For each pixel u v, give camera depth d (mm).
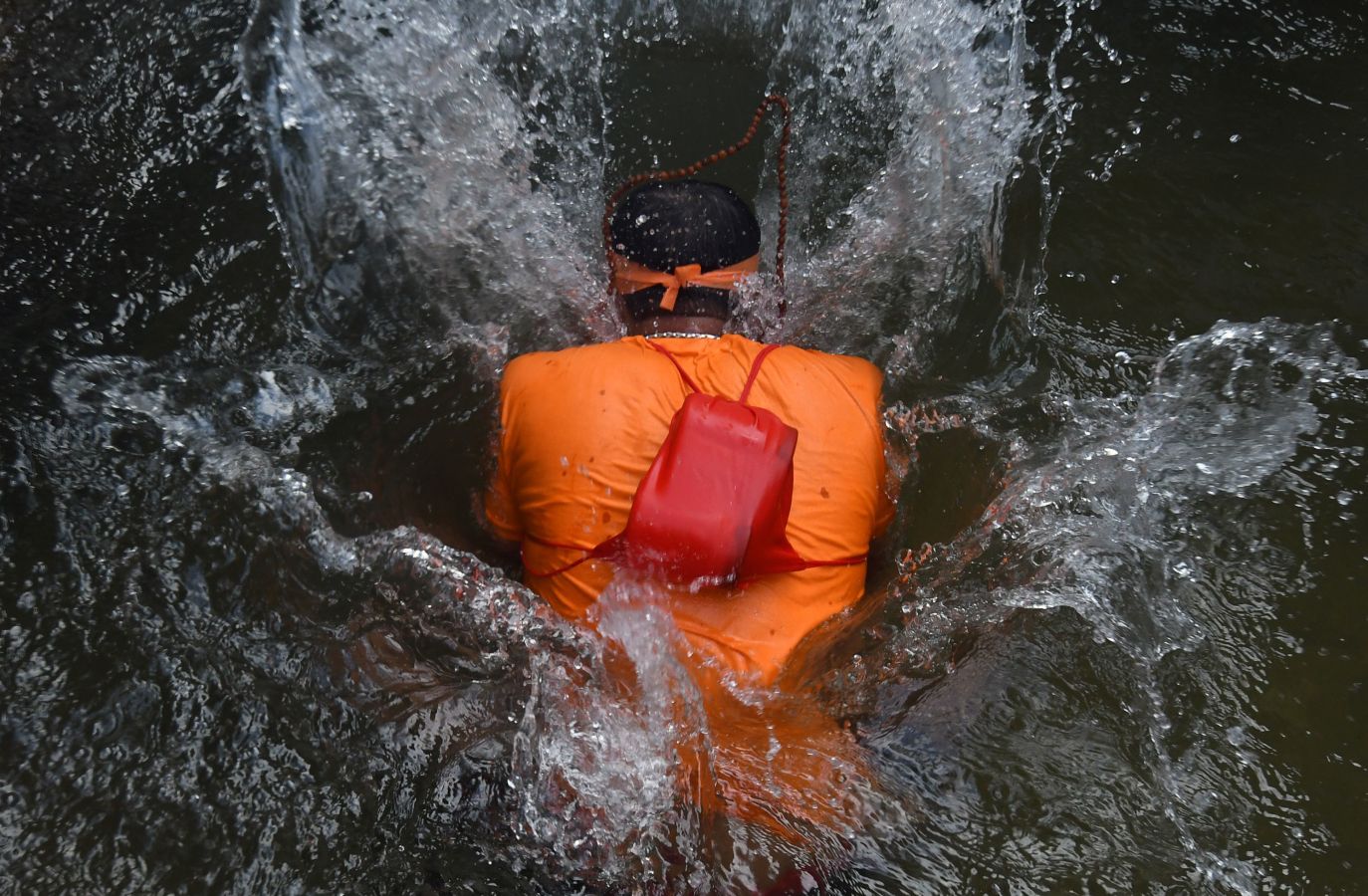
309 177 3031
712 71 3746
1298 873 1869
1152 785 1960
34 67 3678
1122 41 4070
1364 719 2100
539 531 1978
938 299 2953
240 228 3088
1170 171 3508
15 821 1845
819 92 3592
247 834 1854
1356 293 3100
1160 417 2689
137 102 3566
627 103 3592
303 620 2139
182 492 2375
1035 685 2078
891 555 2270
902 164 3283
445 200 3018
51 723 1974
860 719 1986
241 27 3838
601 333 2686
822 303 2936
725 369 2002
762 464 1779
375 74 3102
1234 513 2443
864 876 1808
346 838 1858
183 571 2223
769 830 1833
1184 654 2166
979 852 1855
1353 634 2236
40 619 2127
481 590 2057
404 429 2516
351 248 2936
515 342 2725
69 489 2369
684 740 1888
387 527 2281
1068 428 2637
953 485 2471
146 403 2584
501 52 3309
